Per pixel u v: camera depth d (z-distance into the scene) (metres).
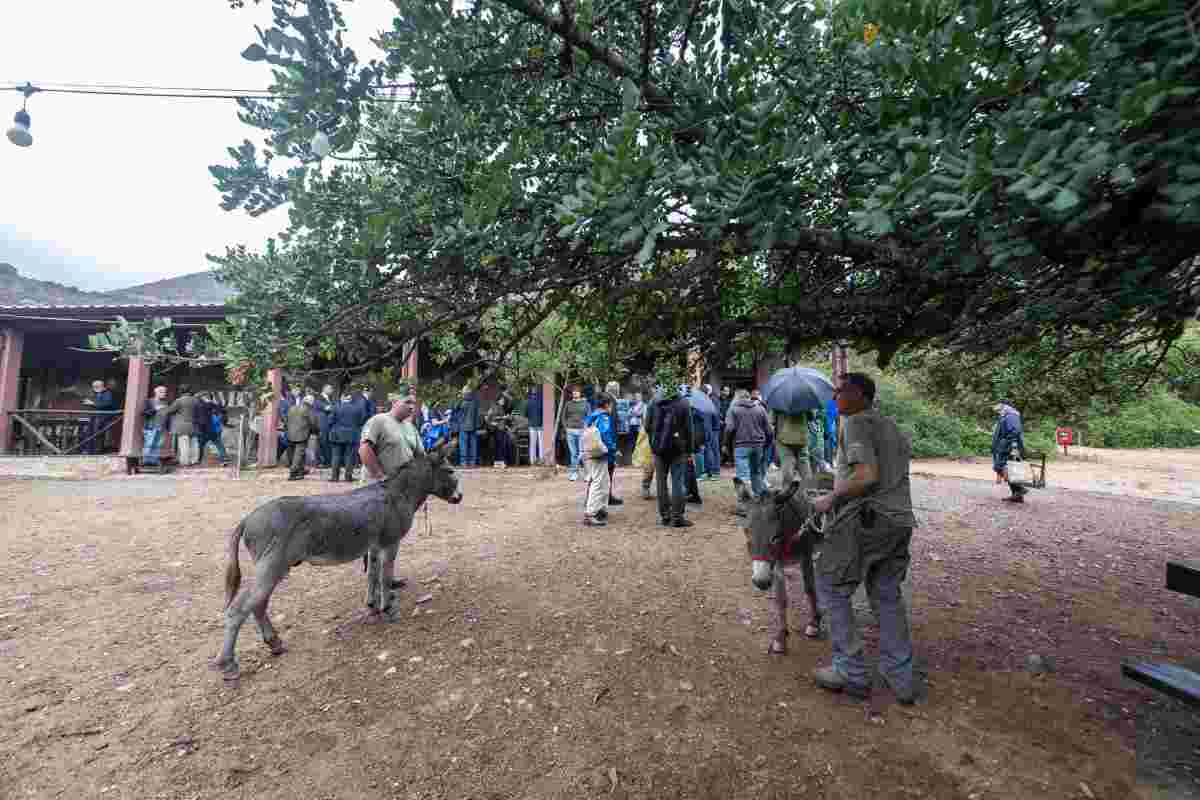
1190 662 3.56
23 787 2.41
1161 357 3.64
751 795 2.41
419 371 13.52
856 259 2.43
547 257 2.55
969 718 2.96
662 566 5.44
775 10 2.10
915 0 1.44
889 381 19.28
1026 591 4.94
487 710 3.05
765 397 7.24
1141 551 6.28
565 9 1.83
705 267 2.64
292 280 2.45
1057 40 1.35
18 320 12.72
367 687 3.27
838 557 3.15
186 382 15.22
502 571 5.30
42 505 8.24
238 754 2.67
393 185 2.35
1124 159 1.22
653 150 1.67
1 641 3.77
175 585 4.89
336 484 10.34
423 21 1.72
